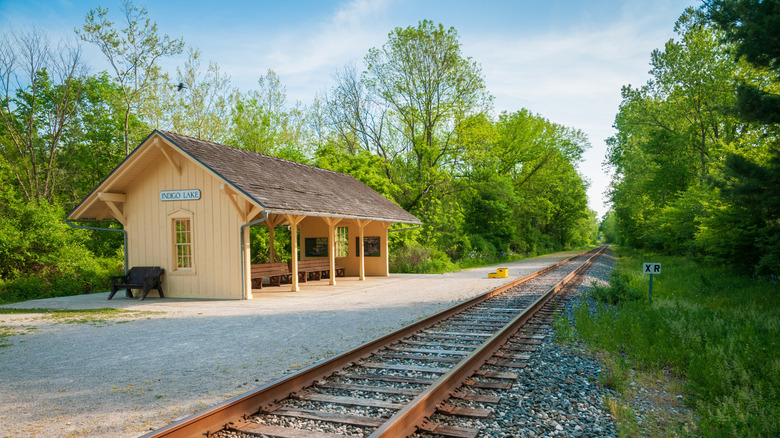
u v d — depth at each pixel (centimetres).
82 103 3062
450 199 3819
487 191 4206
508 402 489
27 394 529
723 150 1769
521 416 451
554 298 1342
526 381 562
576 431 417
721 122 2914
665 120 3161
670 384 552
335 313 1111
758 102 1096
